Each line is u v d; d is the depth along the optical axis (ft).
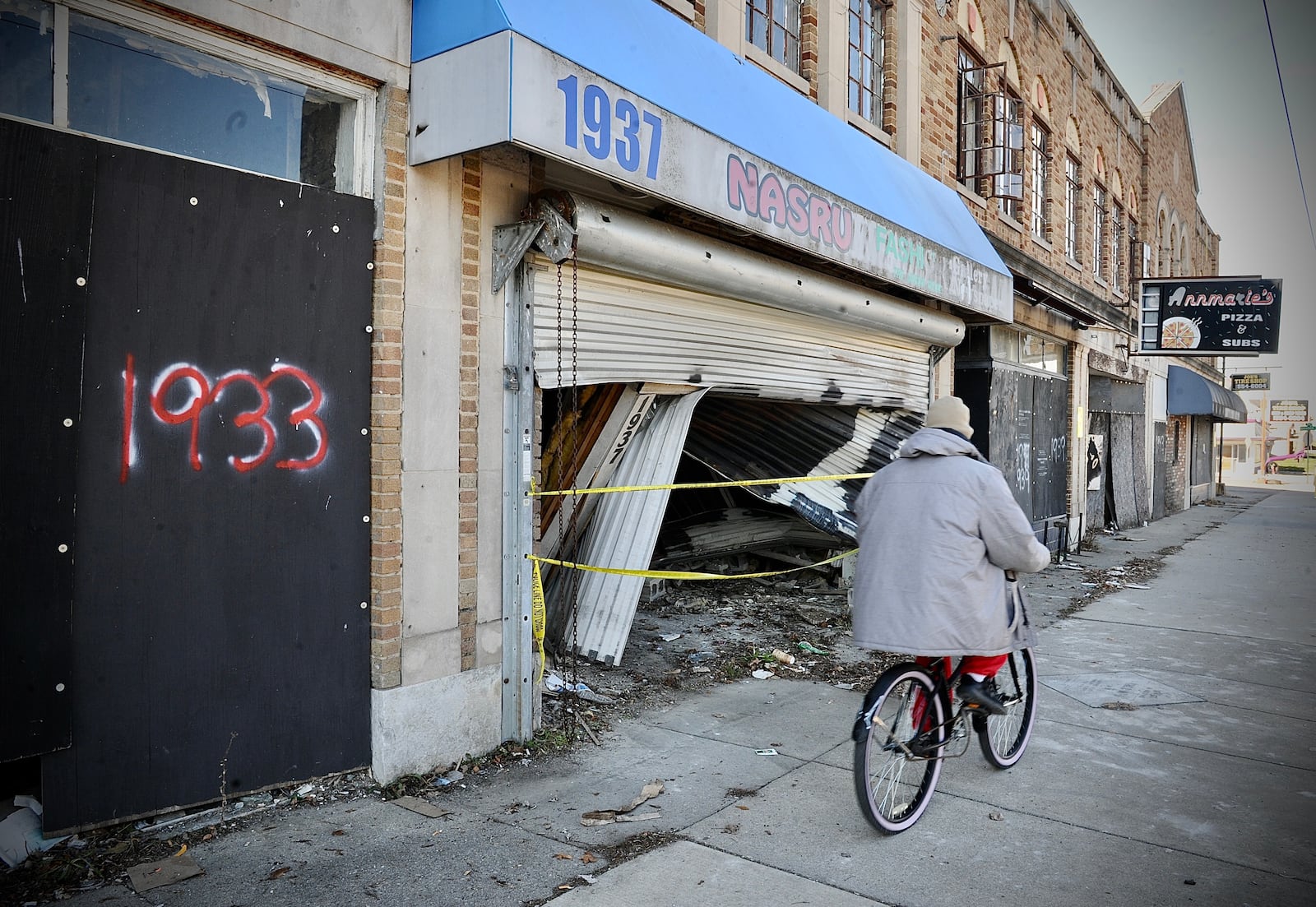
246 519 12.25
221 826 11.88
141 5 11.03
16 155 10.14
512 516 15.42
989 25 37.78
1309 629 27.71
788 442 26.37
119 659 11.19
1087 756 15.94
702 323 19.80
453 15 13.06
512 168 15.37
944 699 13.24
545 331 15.90
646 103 14.85
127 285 11.09
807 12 26.25
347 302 13.17
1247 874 11.41
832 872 11.18
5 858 10.54
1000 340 38.06
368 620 13.53
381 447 13.41
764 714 17.76
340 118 13.57
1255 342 54.49
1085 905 10.52
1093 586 36.01
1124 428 64.03
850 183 21.59
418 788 13.53
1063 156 48.14
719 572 30.01
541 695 17.26
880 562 12.51
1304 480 171.94
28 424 10.32
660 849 11.71
